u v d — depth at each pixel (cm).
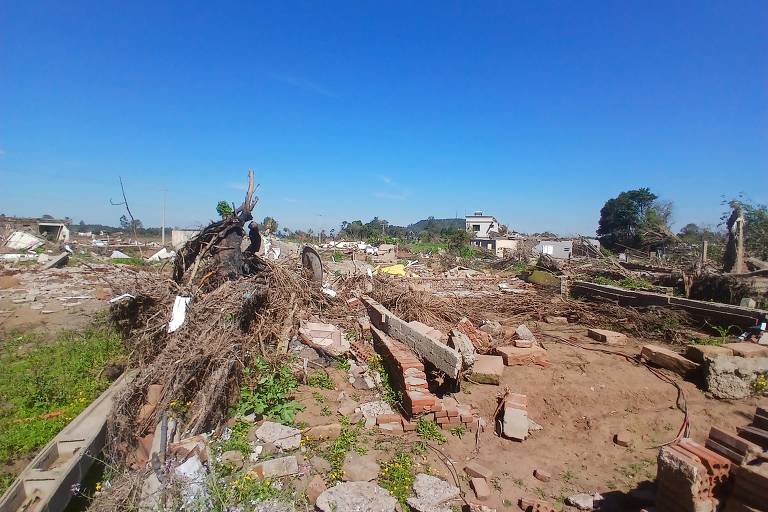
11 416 705
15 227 4006
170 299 844
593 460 576
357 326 961
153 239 5212
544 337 1007
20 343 1078
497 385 737
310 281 1116
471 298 1300
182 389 643
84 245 3875
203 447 504
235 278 997
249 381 694
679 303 1045
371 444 570
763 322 873
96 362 905
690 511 391
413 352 759
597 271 1695
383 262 2759
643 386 729
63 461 575
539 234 5397
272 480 475
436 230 8969
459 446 589
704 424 635
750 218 1691
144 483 453
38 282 1945
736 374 708
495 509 467
